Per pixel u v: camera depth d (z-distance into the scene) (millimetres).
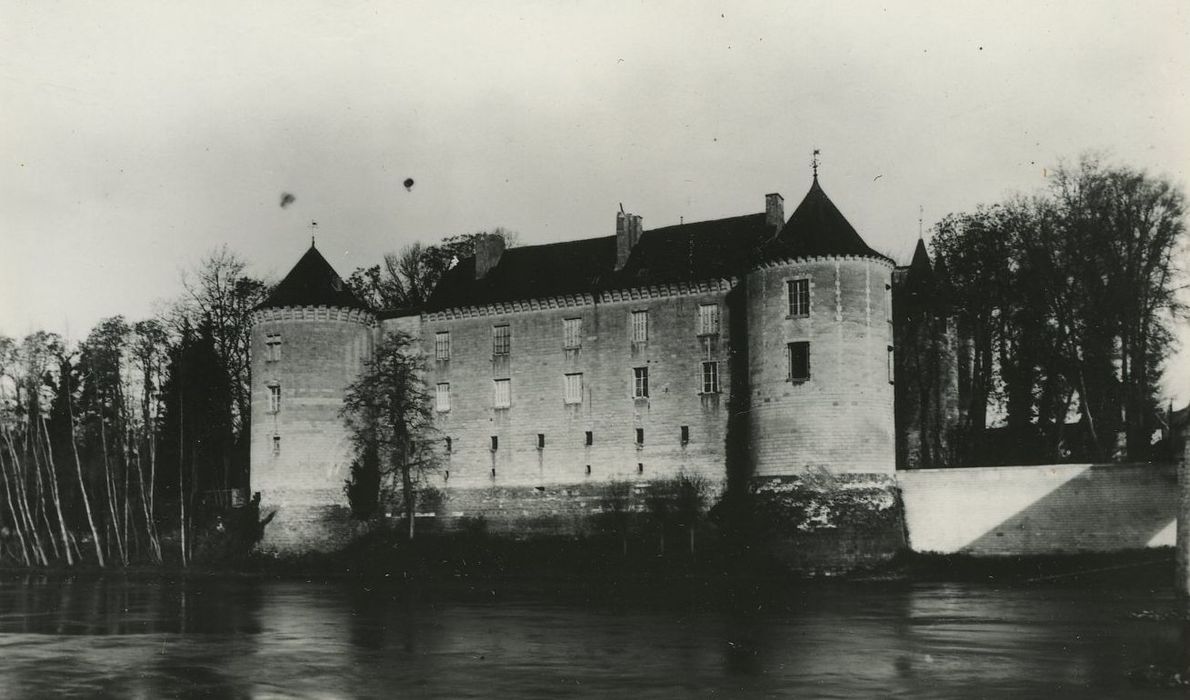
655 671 24875
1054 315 55625
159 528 72312
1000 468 51438
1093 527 48938
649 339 61031
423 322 67500
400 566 59969
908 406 64625
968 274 60406
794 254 53969
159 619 37000
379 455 66625
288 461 65250
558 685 23406
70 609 41094
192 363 73875
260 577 58281
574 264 65625
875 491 52344
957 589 43938
